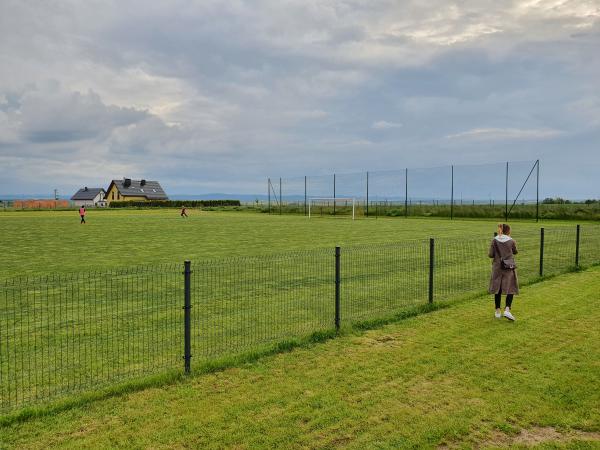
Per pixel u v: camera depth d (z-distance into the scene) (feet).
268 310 30.04
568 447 14.21
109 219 154.10
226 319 28.02
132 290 35.45
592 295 33.68
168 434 14.89
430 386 18.42
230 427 15.31
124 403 16.96
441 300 32.55
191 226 115.24
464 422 15.65
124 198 361.10
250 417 15.97
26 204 307.99
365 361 21.04
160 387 18.34
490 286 27.99
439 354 21.90
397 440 14.60
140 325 26.68
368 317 28.14
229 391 17.98
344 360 21.18
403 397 17.44
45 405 16.62
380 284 38.24
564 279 39.99
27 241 75.92
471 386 18.42
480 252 58.03
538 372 19.75
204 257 56.08
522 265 48.06
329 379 19.08
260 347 22.57
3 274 44.11
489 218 148.56
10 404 16.90
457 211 156.25
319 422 15.64
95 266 49.11
